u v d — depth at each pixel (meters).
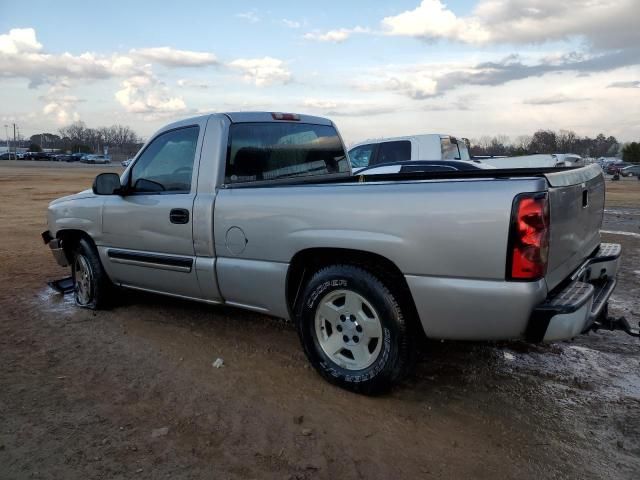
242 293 4.11
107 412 3.41
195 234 4.28
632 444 3.09
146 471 2.81
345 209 3.44
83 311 5.54
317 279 3.68
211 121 4.32
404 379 3.89
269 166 4.62
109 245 5.16
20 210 16.30
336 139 5.36
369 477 2.78
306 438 3.12
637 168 46.72
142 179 4.84
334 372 3.69
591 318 3.21
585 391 3.75
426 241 3.15
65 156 90.38
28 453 2.96
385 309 3.39
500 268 2.96
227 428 3.22
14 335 4.83
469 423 3.31
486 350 4.47
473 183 3.08
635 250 9.20
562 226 3.23
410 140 11.98
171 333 4.86
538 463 2.91
